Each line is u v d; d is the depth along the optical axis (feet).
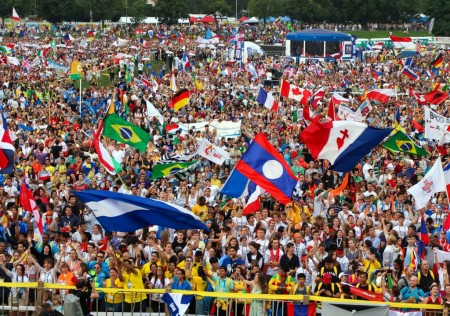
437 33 545.85
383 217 98.43
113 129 125.18
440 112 210.59
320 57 390.01
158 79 289.12
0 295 79.10
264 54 384.68
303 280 79.71
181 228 80.43
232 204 106.52
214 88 261.44
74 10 589.73
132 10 608.60
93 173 129.18
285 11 646.33
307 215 103.40
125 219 79.41
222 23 645.10
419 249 88.94
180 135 154.81
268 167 91.04
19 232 95.50
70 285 75.41
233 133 170.71
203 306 80.28
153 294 78.02
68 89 252.42
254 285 78.38
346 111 164.66
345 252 89.15
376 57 399.24
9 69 302.66
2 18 594.24
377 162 136.98
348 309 71.10
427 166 140.15
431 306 71.92
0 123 135.95
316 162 130.52
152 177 125.49
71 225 98.73
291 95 202.59
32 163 129.59
